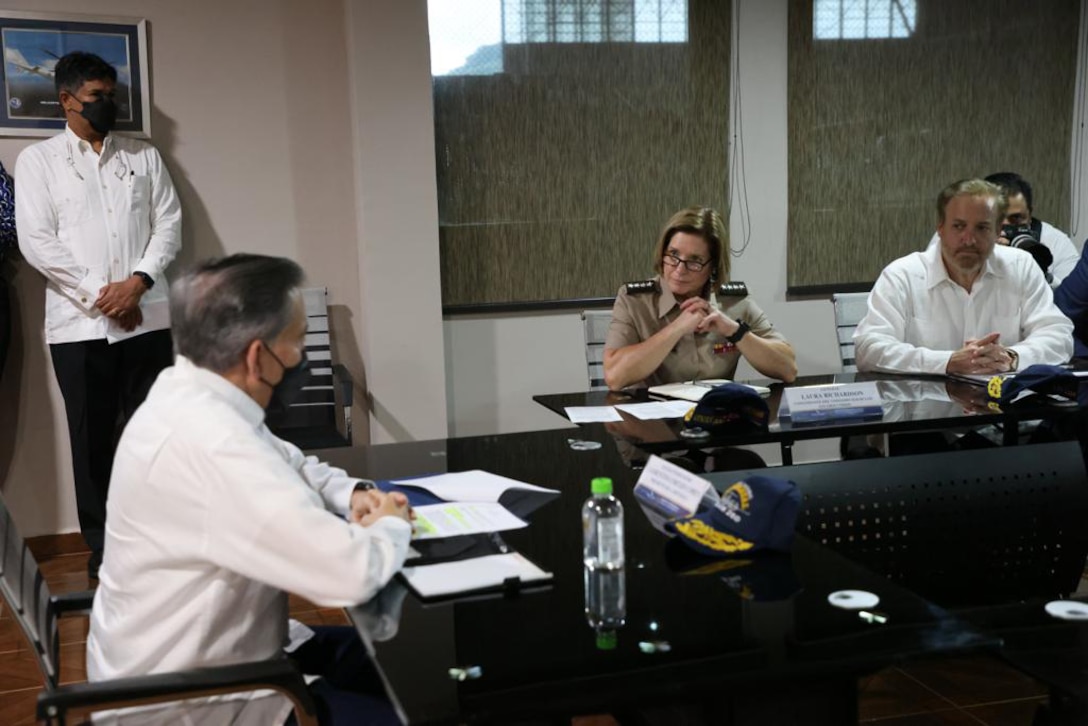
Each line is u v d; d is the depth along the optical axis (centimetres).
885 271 352
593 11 464
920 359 328
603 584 147
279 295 149
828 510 219
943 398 289
